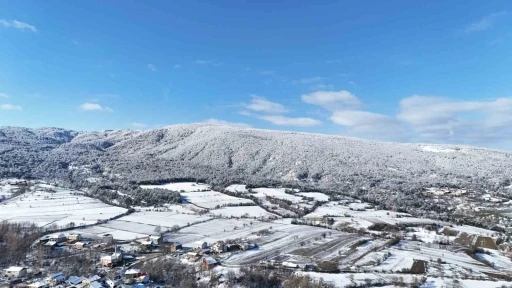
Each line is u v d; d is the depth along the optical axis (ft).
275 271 490.08
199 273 474.49
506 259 606.96
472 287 458.50
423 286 455.63
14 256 500.33
